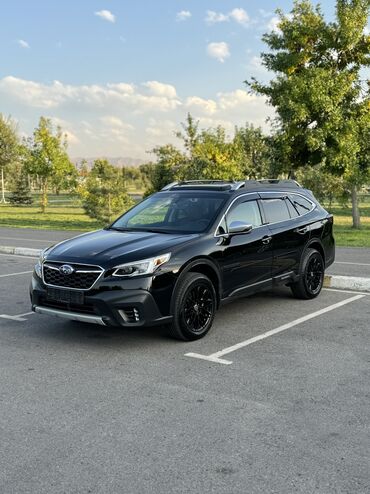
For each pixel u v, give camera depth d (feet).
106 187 87.20
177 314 18.52
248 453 11.19
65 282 18.35
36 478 10.23
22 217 108.58
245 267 21.52
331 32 68.95
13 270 36.06
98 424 12.58
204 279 19.34
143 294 17.67
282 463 10.78
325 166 72.69
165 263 18.24
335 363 16.97
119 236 20.43
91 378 15.67
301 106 65.31
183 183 25.13
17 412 13.29
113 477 10.26
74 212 134.31
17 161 171.22
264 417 12.96
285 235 23.81
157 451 11.27
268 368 16.48
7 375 15.98
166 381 15.40
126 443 11.62
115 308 17.48
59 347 18.70
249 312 23.65
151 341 19.34
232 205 21.80
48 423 12.64
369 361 17.16
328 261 27.35
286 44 69.56
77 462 10.82
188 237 19.84
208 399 14.07
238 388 14.84
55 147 124.26
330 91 67.56
